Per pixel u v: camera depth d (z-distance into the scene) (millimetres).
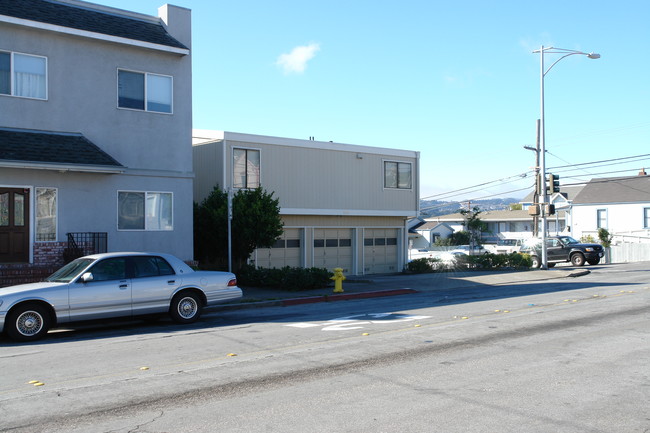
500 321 12328
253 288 19656
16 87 16422
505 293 18641
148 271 12328
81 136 17266
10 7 16656
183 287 12641
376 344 9859
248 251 20797
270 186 24766
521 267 29984
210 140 23984
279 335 10914
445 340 10172
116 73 17922
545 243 28594
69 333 11945
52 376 7898
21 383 7539
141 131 18281
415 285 21609
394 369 8062
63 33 16844
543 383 7297
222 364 8477
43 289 11016
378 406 6367
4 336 11547
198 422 5855
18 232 16109
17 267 15438
